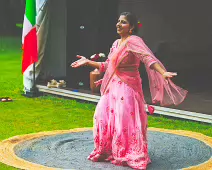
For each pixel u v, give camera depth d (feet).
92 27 45.14
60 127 29.96
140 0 44.21
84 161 22.18
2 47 88.17
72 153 23.58
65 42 43.70
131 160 20.95
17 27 111.14
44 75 42.65
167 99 22.38
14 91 43.42
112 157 21.89
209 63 42.96
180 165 21.80
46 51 42.42
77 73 44.50
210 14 42.27
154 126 29.96
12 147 24.81
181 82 41.73
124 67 21.57
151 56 20.83
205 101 34.65
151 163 22.00
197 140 26.32
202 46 43.04
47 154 23.52
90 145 25.00
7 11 111.04
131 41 21.40
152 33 44.14
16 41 97.04
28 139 26.40
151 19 44.06
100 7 45.24
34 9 39.09
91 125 30.50
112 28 45.80
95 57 29.58
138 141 20.95
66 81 42.98
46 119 32.30
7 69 61.26
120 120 21.13
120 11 45.32
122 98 21.29
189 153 23.79
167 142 25.81
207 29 42.63
